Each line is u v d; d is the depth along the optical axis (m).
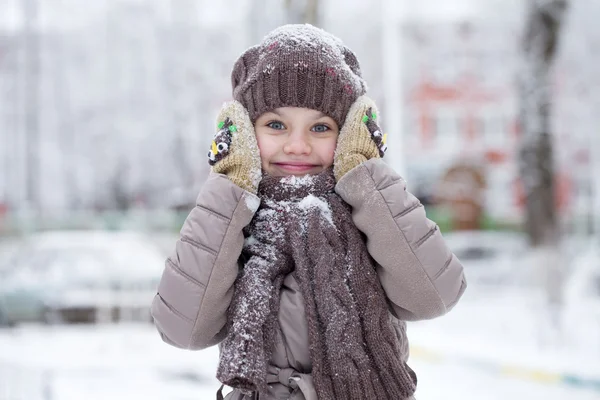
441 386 6.67
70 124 26.22
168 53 25.31
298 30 2.08
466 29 26.77
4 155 27.03
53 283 9.32
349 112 2.06
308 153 2.03
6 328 9.12
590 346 8.49
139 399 5.76
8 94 27.08
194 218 1.93
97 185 26.62
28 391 5.82
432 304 1.92
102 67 25.91
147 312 9.45
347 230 1.94
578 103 19.95
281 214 1.96
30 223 23.52
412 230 1.91
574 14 17.47
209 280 1.88
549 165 11.73
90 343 8.02
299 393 1.83
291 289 1.91
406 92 28.34
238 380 1.76
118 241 10.04
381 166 1.96
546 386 6.57
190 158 25.86
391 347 1.84
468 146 29.92
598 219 25.58
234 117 2.02
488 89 28.88
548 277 10.94
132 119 25.64
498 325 10.30
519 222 25.73
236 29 24.80
